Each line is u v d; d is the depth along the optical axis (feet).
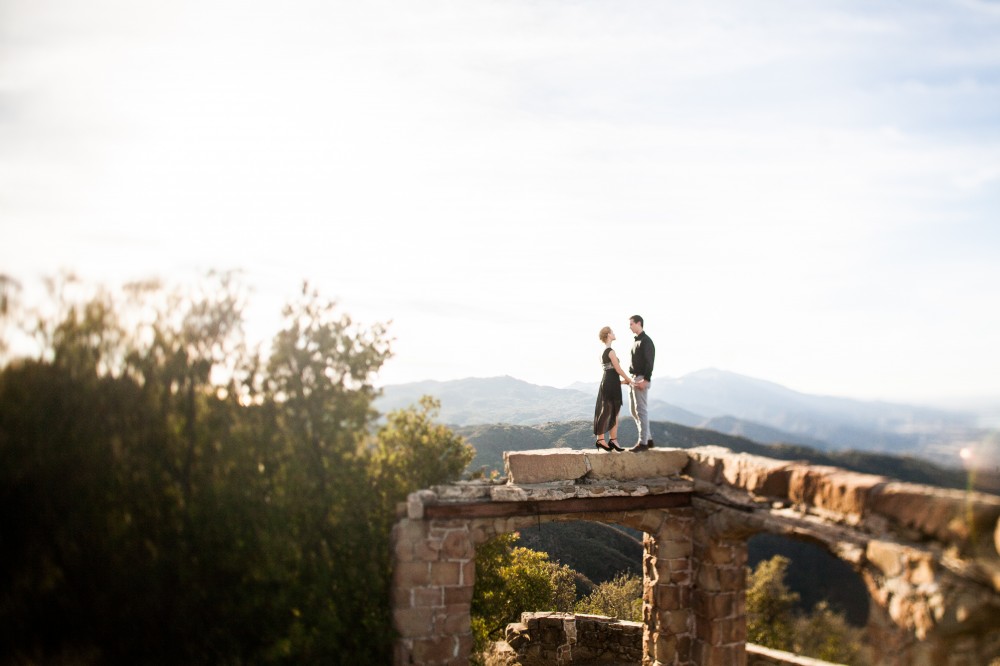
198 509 26.37
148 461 26.37
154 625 25.34
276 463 28.40
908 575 20.88
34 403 25.38
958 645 19.10
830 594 72.18
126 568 25.20
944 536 20.01
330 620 27.04
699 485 32.55
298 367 29.35
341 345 30.48
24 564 24.32
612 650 45.93
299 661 26.73
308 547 28.19
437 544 28.84
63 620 24.45
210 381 28.22
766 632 65.51
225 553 26.45
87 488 25.38
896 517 21.70
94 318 26.68
